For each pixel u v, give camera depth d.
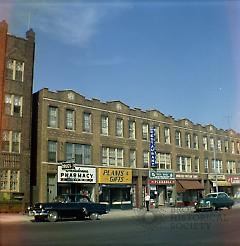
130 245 13.44
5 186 34.38
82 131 41.56
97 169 42.22
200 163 57.53
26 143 36.22
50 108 39.19
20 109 36.41
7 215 31.56
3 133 34.84
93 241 14.62
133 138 47.38
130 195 45.56
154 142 48.94
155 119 50.97
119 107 46.19
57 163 38.62
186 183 53.34
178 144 54.25
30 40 38.25
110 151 44.28
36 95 39.59
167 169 51.12
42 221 26.78
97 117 43.41
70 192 39.69
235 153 66.38
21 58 37.16
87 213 28.38
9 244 13.42
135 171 46.66
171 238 15.61
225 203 40.88
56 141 39.03
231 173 64.19
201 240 14.87
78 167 40.28
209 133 60.84
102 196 42.59
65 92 40.62
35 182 37.56
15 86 36.28
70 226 22.17
